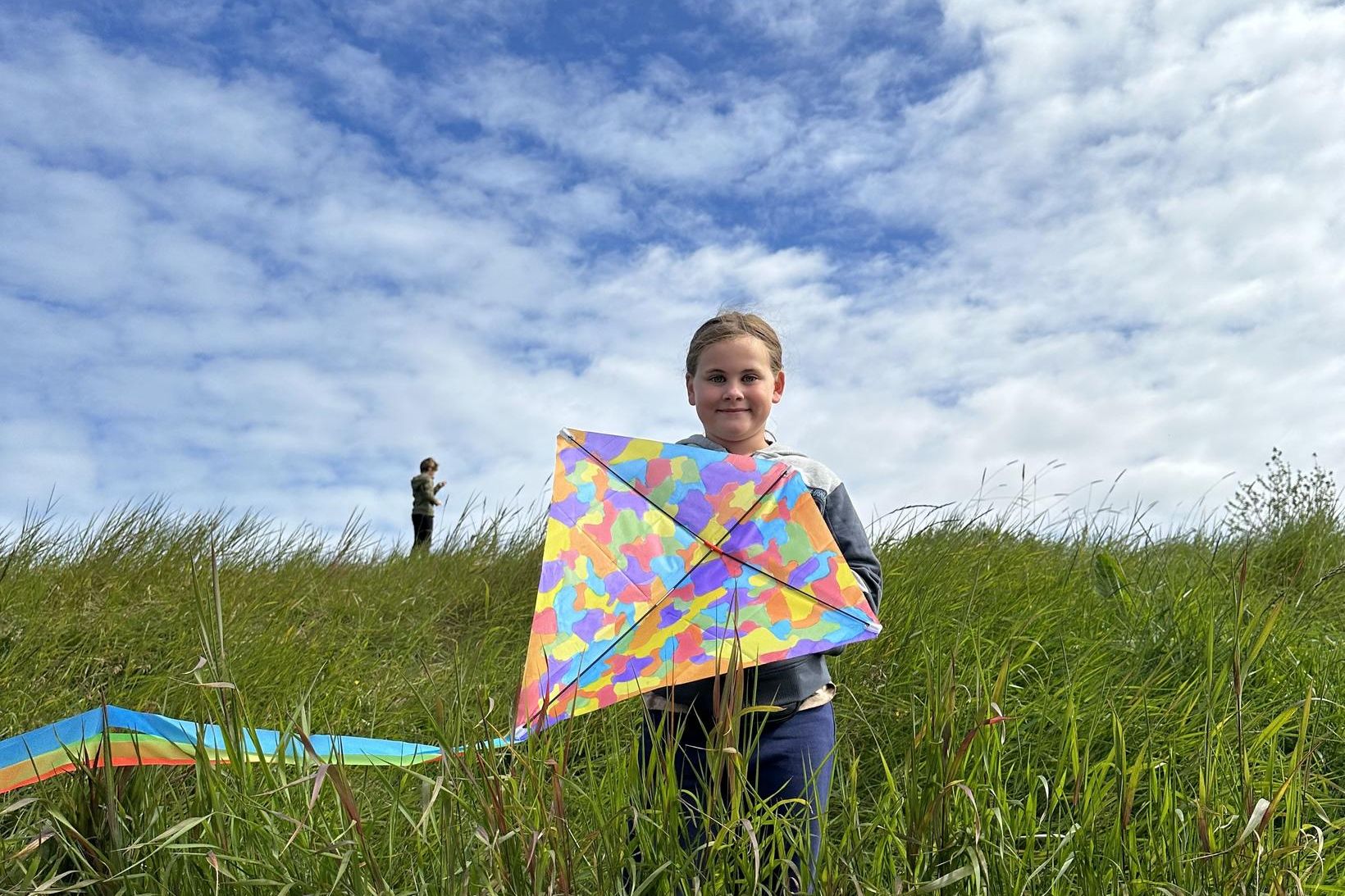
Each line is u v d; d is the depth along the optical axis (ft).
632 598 7.78
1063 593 15.28
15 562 17.92
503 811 6.06
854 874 6.37
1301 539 20.10
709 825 6.75
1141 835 7.84
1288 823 6.77
